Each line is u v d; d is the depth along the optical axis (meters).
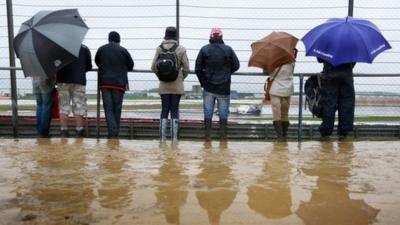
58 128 7.95
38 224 2.39
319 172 3.85
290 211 2.64
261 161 4.40
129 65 6.77
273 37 6.41
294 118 7.02
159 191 3.11
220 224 2.39
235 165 4.16
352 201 2.88
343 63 5.95
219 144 5.81
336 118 7.74
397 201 2.89
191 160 4.43
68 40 6.22
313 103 6.34
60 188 3.21
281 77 6.37
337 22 6.14
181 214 2.56
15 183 3.37
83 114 6.66
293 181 3.47
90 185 3.30
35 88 6.61
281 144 5.86
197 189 3.18
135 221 2.44
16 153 4.82
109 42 6.69
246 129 8.03
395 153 5.02
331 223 2.42
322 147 5.54
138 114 8.23
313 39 6.11
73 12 6.61
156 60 6.38
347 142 6.14
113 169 3.92
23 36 6.26
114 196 2.97
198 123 7.91
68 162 4.27
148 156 4.67
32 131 7.85
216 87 6.39
